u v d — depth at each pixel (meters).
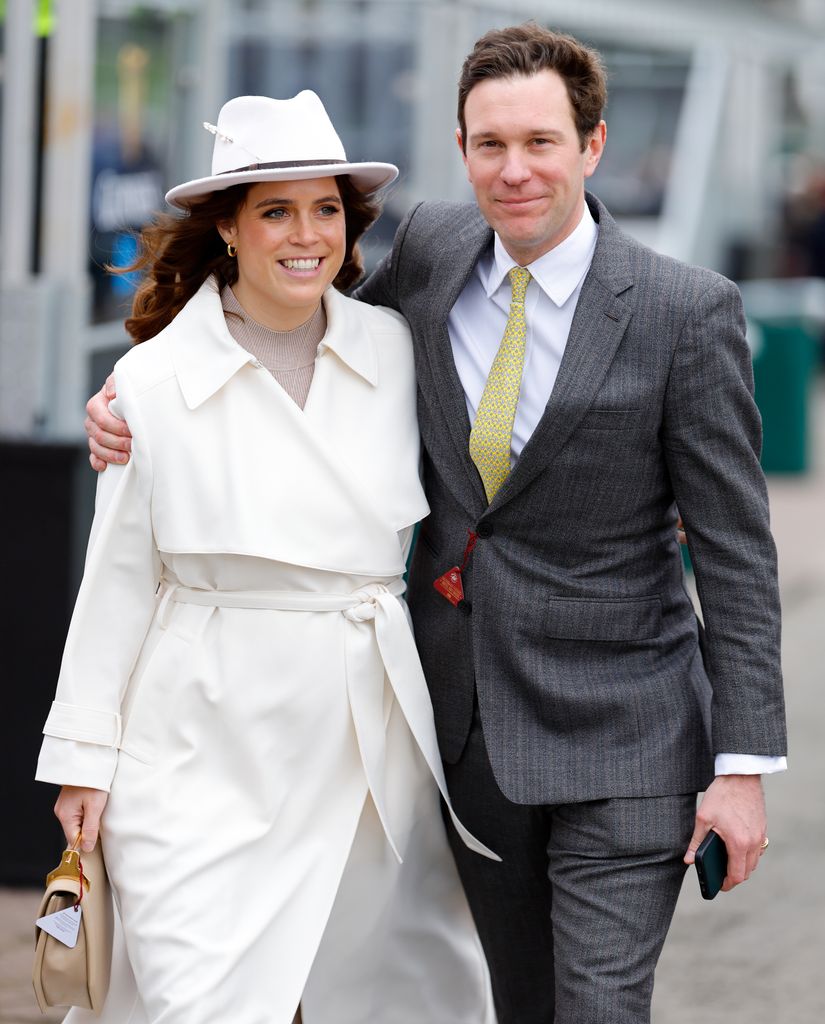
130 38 6.81
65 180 6.12
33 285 5.97
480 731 3.64
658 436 3.45
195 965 3.34
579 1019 3.37
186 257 3.62
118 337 6.88
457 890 3.97
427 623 3.69
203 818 3.46
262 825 3.48
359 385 3.63
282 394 3.51
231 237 3.55
